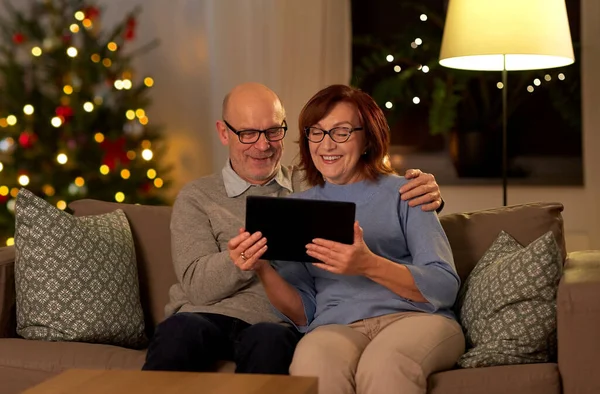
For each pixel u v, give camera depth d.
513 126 4.52
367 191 2.28
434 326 2.08
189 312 2.34
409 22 4.74
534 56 3.40
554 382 1.98
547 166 4.49
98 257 2.47
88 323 2.40
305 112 2.26
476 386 1.99
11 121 4.26
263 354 2.11
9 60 4.40
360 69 4.66
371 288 2.22
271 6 4.47
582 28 4.34
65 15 4.63
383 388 1.93
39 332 2.41
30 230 2.45
